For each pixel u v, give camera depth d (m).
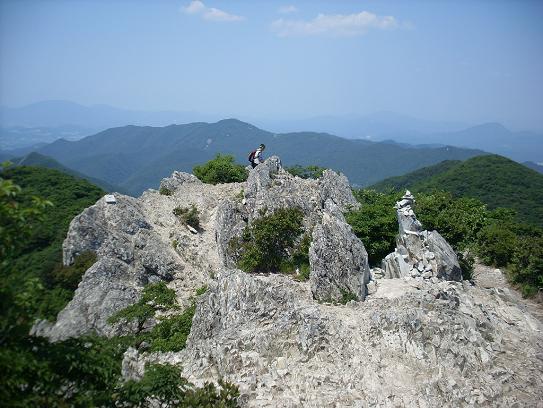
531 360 19.69
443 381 17.25
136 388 12.84
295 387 16.31
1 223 10.50
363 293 23.14
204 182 45.31
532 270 30.06
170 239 34.78
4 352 9.70
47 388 10.72
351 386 16.52
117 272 30.70
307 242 28.00
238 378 16.64
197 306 22.81
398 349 18.58
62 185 44.00
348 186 37.19
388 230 28.36
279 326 18.95
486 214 38.38
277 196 30.22
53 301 22.58
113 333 24.88
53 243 33.44
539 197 66.06
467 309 21.98
